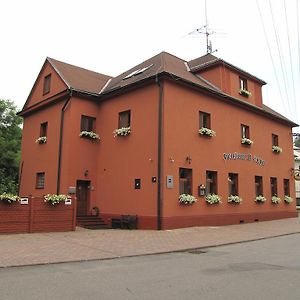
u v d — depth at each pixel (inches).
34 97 956.0
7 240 501.4
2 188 1106.7
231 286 269.7
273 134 1027.3
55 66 894.4
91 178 805.9
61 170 793.6
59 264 363.3
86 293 250.2
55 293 249.9
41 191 858.8
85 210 799.7
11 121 1327.5
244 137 903.1
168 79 706.2
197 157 749.3
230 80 893.2
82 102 815.7
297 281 286.7
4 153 1251.2
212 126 797.9
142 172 709.9
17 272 322.7
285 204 1029.2
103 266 353.7
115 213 751.7
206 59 946.1
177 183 697.6
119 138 774.5
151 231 643.5
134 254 422.3
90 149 813.9
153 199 679.1
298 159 1690.5
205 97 793.6
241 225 789.9
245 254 433.4
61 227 620.1
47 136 868.0
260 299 235.5
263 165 952.9
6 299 235.1
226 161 824.3
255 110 935.7
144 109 728.3
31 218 586.6
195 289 261.0
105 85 922.1
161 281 286.2
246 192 874.1
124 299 236.4
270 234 642.2
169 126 698.8
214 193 783.7
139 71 867.4
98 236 566.6
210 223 755.4
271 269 336.8
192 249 473.4
